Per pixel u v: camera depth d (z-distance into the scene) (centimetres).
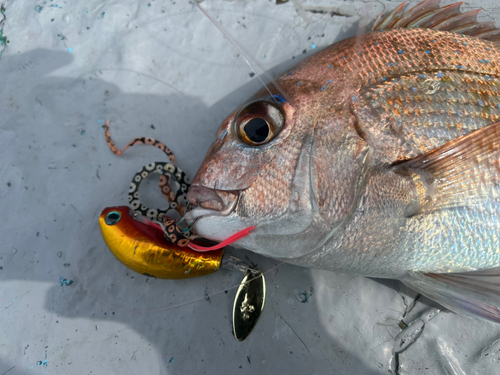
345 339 21
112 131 22
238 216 16
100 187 22
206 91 23
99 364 20
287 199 16
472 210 17
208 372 20
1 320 20
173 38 23
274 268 21
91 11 23
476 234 17
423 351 20
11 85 22
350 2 24
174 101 23
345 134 16
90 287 21
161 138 22
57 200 21
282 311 21
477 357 20
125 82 23
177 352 20
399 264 18
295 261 18
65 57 22
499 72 18
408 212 17
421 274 18
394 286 21
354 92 16
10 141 22
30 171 21
